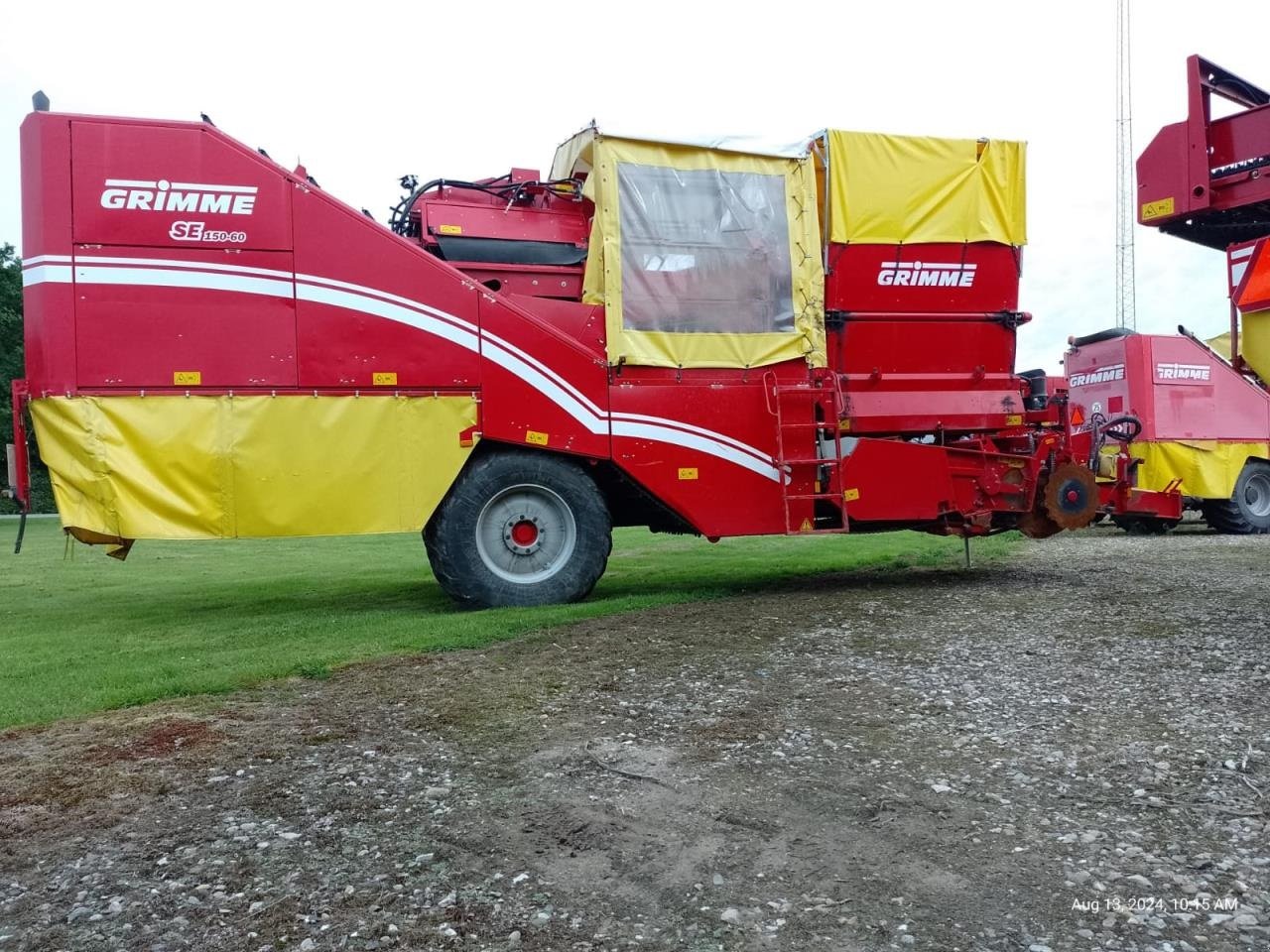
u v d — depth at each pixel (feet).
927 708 13.16
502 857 8.76
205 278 21.65
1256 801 9.62
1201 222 39.27
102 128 21.22
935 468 26.32
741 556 36.83
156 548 50.21
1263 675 14.34
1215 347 55.47
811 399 25.48
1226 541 40.27
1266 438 48.37
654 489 24.45
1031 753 11.26
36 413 21.03
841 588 25.48
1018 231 27.86
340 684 15.06
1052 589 24.14
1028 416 28.25
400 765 11.21
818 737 12.00
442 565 23.04
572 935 7.39
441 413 22.91
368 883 8.27
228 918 7.68
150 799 10.18
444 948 7.23
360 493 22.45
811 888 8.09
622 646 17.62
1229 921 7.38
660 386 24.50
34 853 8.91
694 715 13.05
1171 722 12.26
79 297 21.02
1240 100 38.29
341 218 22.43
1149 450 45.42
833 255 26.35
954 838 8.98
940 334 27.27
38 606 26.53
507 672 15.66
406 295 22.75
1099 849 8.68
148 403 21.30
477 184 26.08
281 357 22.04
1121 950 7.00
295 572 36.22
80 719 13.23
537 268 25.22
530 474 23.45
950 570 29.66
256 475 21.84
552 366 23.67
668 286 24.59
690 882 8.23
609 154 24.32
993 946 7.11
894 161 26.68
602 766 11.07
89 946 7.27
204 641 19.43
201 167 21.66
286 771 11.03
